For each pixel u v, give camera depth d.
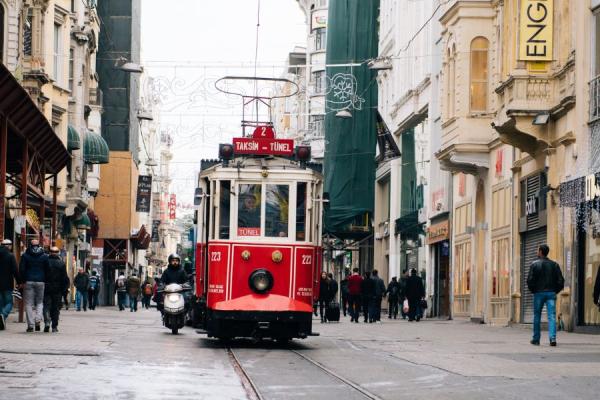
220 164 27.53
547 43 37.78
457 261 54.88
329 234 78.62
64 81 64.81
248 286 26.88
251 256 26.95
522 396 16.16
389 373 19.95
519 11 38.34
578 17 35.56
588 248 34.81
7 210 50.09
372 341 31.30
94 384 16.33
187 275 36.31
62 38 64.69
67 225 71.56
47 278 30.89
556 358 23.64
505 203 45.62
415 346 28.73
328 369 20.75
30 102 31.72
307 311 26.77
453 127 48.12
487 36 47.44
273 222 27.12
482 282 50.22
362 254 85.94
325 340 31.36
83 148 75.25
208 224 27.77
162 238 191.88
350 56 78.25
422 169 64.19
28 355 21.33
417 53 65.25
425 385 17.77
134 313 61.06
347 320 54.75
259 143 27.61
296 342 29.97
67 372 17.98
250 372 19.70
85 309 59.44
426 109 62.59
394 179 72.44
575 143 35.81
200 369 19.86
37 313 30.81
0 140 31.36
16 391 15.05
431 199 60.88
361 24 78.44
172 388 16.25
